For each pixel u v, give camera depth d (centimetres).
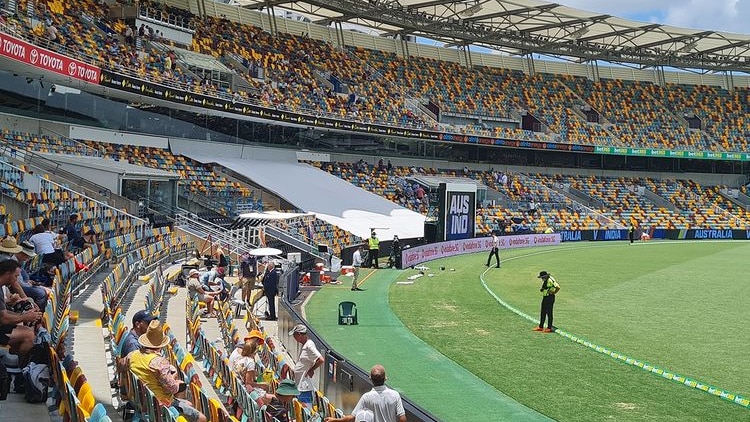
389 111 6575
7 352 1030
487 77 7938
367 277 3734
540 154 7656
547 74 8400
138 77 4359
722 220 7762
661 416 1448
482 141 6888
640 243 6719
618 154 7644
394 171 6538
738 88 9038
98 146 4288
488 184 7031
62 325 1231
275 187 4822
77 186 3328
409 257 4275
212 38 5838
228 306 2042
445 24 6975
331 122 5772
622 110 8288
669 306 2859
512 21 7156
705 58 8312
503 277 3809
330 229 4662
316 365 1312
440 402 1532
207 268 2673
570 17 6875
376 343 2116
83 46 4234
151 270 2750
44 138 3841
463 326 2397
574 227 6956
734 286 3484
